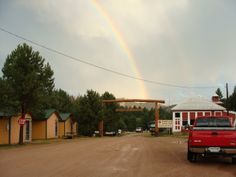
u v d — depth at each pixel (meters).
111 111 78.00
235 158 16.16
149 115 142.75
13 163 16.03
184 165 15.42
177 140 41.69
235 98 103.69
